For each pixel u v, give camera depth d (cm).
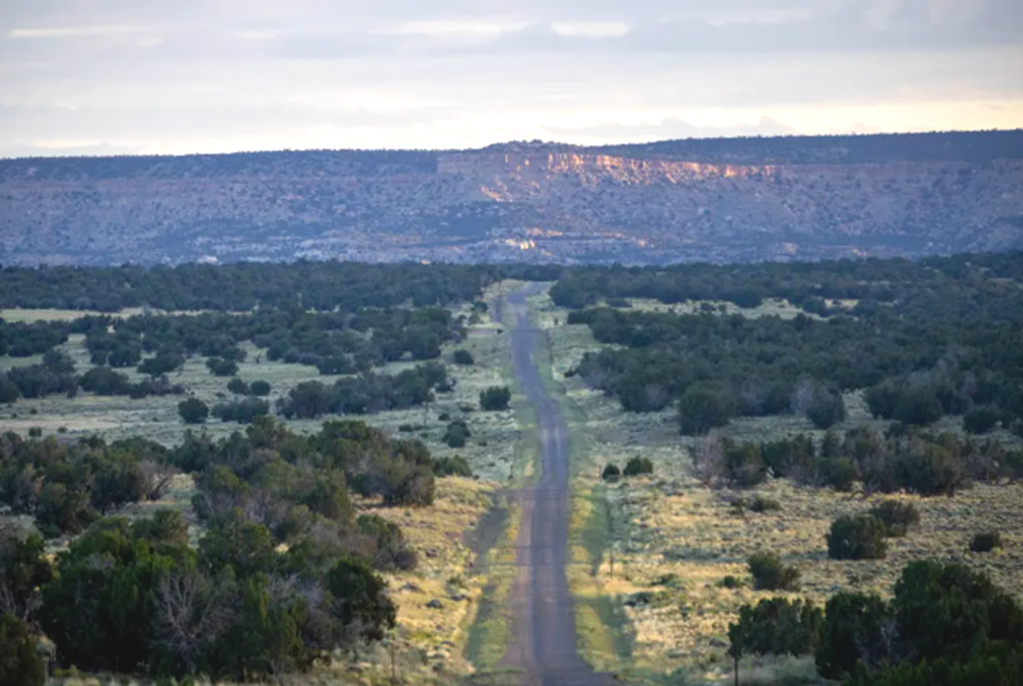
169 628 5047
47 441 10444
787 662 5503
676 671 5572
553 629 6525
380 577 5969
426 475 9794
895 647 5122
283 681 4975
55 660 5025
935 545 8544
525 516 9719
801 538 8769
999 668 4147
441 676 5556
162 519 7256
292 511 7938
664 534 8956
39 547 5775
